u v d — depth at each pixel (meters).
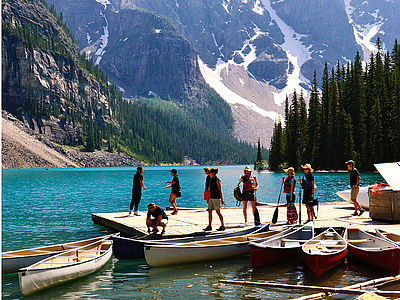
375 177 72.56
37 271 10.17
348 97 109.25
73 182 66.56
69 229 19.50
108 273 12.15
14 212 26.53
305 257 11.72
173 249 12.74
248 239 14.56
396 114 93.00
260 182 63.66
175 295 9.93
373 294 8.66
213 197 15.91
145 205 31.02
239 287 10.55
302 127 116.00
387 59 118.88
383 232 14.71
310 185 17.30
